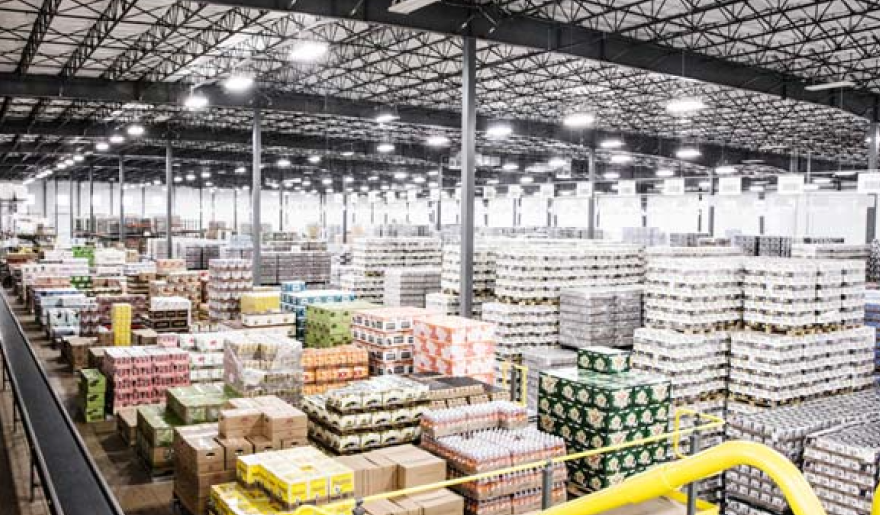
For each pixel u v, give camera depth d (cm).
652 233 3550
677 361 1090
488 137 3183
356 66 2073
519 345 1438
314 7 1273
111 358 1198
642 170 4509
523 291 1465
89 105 2600
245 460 691
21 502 840
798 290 1102
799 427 924
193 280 2133
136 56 1909
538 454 756
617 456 828
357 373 1142
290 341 1032
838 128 2786
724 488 941
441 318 1130
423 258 2330
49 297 2009
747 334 1119
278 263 2995
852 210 3838
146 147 3909
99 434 1123
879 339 1515
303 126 3056
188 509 789
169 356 1208
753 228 4319
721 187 2475
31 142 3597
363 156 3775
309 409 880
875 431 923
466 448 747
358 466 713
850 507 844
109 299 1738
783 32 1656
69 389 1402
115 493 882
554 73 2103
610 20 1622
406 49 1875
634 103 2420
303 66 2064
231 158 4075
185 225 4750
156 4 1496
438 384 925
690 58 1744
